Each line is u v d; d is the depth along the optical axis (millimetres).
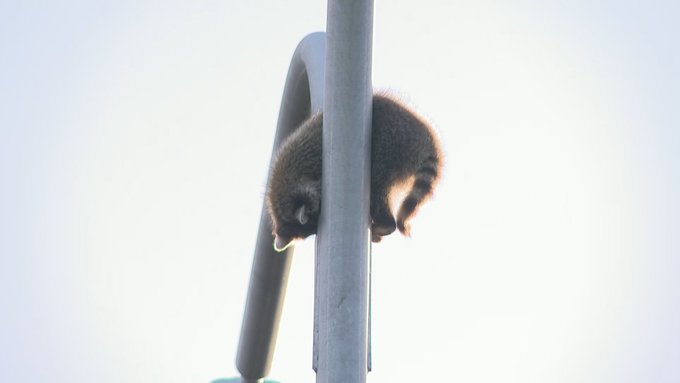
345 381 12203
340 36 12484
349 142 12633
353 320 12391
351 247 12547
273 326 20812
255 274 20125
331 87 12672
